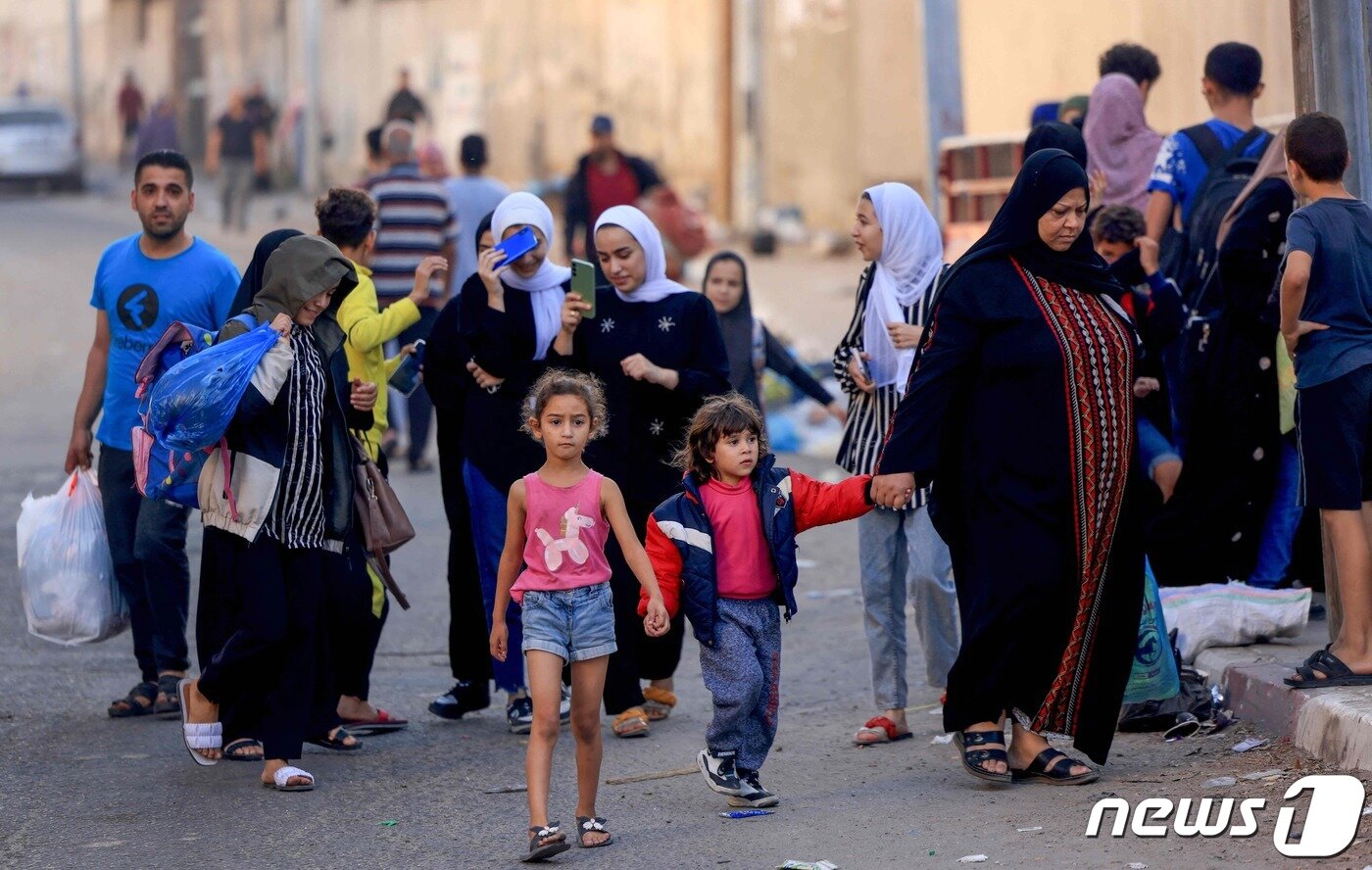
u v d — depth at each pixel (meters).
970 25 38.59
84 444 15.13
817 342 36.50
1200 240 16.34
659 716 15.22
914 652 17.45
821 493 11.95
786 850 11.09
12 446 30.94
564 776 13.31
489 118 74.94
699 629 11.73
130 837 11.83
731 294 17.80
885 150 54.47
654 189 33.84
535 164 71.75
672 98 64.81
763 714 12.03
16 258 57.94
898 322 13.72
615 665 14.48
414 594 20.58
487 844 11.57
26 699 15.78
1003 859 10.55
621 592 14.45
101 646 18.16
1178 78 30.47
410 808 12.46
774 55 58.72
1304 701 12.34
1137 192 18.23
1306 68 13.65
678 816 12.06
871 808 11.94
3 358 41.97
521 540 11.53
